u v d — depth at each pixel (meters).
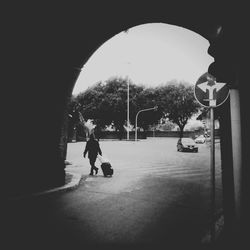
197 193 9.59
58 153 9.75
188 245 4.90
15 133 8.17
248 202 4.47
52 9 7.62
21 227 5.75
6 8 7.09
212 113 5.12
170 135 78.69
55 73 9.37
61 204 7.85
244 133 4.59
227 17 4.71
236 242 4.81
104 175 13.30
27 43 8.09
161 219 6.49
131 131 70.00
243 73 4.61
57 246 4.80
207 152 29.59
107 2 7.75
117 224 6.08
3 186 7.78
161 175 13.78
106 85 62.25
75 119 47.66
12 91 8.05
